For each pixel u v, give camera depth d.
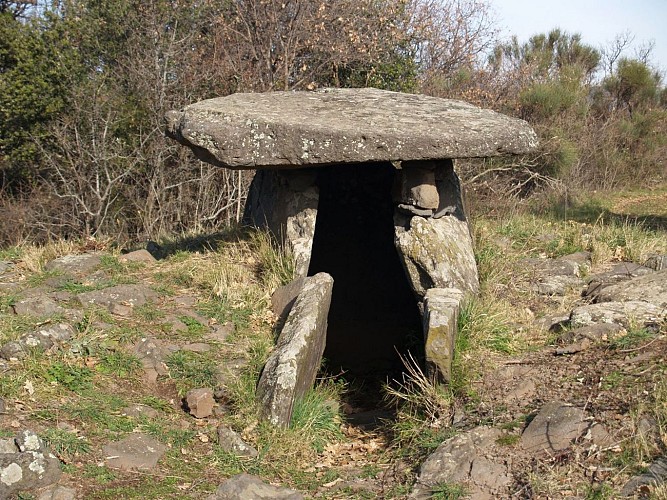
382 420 5.32
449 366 4.89
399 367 7.24
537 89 15.86
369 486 4.21
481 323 5.43
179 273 6.29
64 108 13.75
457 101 7.02
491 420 4.54
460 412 4.71
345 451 4.80
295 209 6.38
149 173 14.09
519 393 4.76
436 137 5.71
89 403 4.43
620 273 6.84
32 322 5.15
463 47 15.75
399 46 15.27
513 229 7.96
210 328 5.56
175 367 5.00
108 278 6.18
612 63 20.75
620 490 3.69
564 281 6.71
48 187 13.59
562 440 4.16
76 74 13.65
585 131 16.95
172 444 4.30
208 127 5.73
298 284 5.87
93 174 13.66
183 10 14.48
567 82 17.25
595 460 3.95
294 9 14.37
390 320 7.93
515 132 5.98
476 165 13.60
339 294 8.08
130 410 4.50
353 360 7.79
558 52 20.38
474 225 7.28
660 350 4.82
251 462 4.28
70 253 6.86
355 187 8.16
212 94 14.05
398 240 6.05
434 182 6.11
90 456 3.99
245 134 5.72
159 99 13.79
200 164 13.69
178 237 8.12
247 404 4.69
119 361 4.91
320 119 5.95
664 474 3.71
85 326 5.22
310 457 4.54
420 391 5.14
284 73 13.84
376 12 14.87
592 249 7.47
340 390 6.34
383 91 7.43
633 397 4.34
